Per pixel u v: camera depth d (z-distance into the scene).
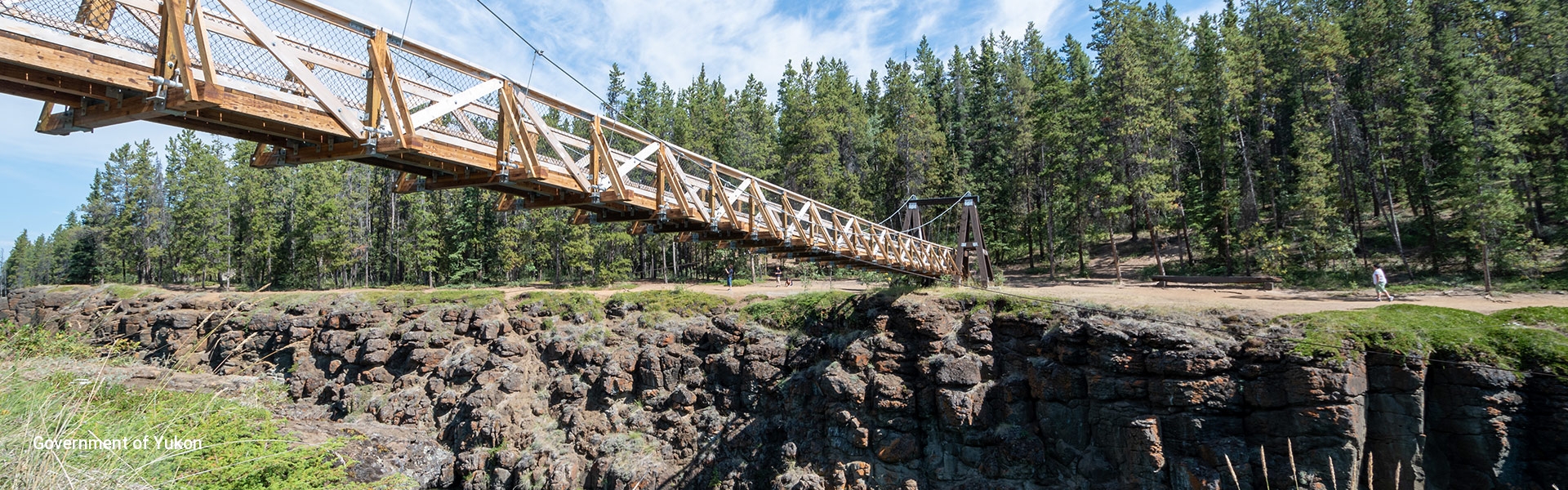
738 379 29.42
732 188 17.34
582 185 12.12
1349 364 17.83
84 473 5.96
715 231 17.19
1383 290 25.28
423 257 52.62
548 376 33.41
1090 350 22.08
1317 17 45.19
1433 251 33.41
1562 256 30.03
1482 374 16.83
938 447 24.30
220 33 7.12
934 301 26.28
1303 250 35.66
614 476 28.39
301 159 9.38
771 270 55.12
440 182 11.67
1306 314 19.55
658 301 33.91
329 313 38.16
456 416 32.44
